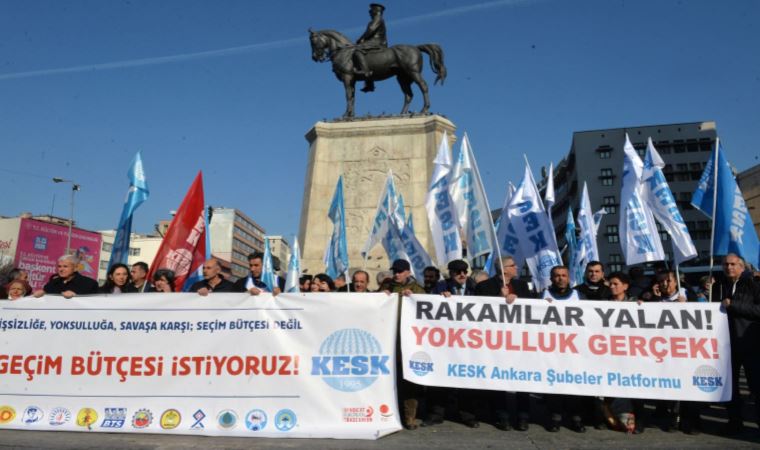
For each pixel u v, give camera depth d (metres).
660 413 7.33
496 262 7.45
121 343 6.27
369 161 13.47
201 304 6.33
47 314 6.37
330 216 9.47
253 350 6.20
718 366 6.04
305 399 6.08
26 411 6.18
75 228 55.66
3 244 50.69
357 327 6.25
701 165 68.31
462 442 5.70
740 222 7.25
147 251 80.31
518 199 8.40
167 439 5.74
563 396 6.77
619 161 70.94
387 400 6.09
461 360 6.22
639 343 6.16
